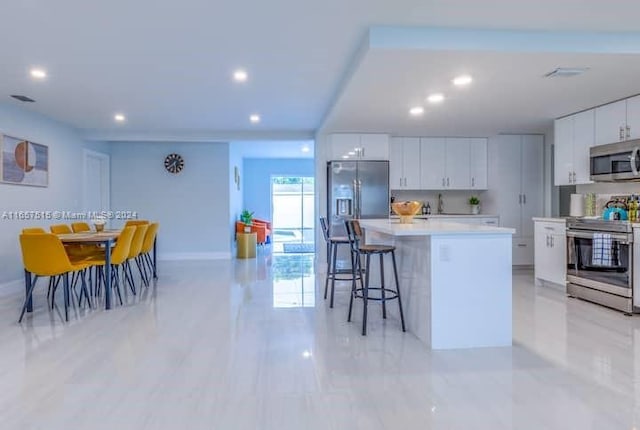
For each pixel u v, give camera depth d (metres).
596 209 5.21
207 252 8.51
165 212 8.41
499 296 3.27
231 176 8.90
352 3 2.64
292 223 12.46
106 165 8.13
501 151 6.80
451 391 2.48
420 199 7.46
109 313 4.23
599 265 4.36
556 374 2.72
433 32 3.01
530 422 2.12
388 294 4.31
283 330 3.66
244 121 6.39
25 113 5.56
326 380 2.64
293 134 7.35
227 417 2.19
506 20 2.90
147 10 2.73
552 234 5.24
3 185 5.17
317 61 3.68
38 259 4.02
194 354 3.09
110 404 2.34
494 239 3.26
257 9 2.71
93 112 5.71
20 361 2.96
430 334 3.23
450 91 4.18
